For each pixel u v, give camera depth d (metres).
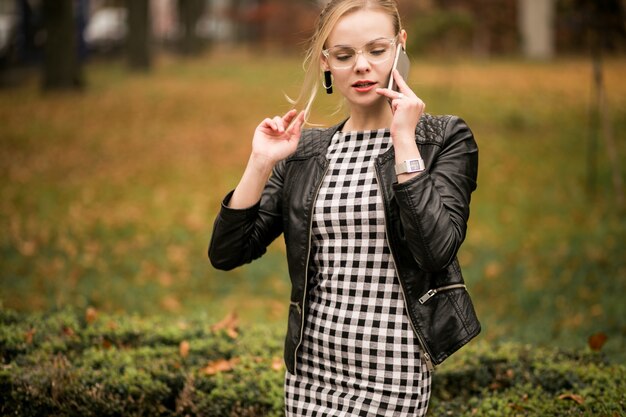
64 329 4.51
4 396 3.72
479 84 21.88
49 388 3.73
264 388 3.74
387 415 2.37
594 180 11.62
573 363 4.05
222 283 7.67
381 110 2.52
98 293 7.11
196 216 10.14
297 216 2.51
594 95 19.92
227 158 14.16
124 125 17.23
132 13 27.92
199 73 27.47
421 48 18.56
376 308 2.40
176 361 4.04
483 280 7.50
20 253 8.27
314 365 2.51
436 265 2.25
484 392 3.79
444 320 2.38
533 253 8.39
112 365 3.95
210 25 50.62
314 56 2.49
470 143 2.48
